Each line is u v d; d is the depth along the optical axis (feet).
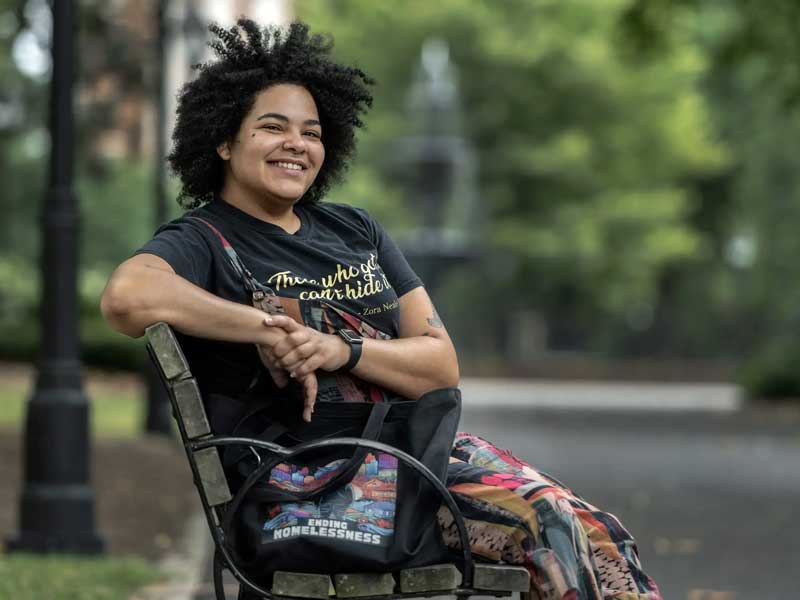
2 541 38.70
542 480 18.01
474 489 17.65
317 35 19.25
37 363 37.76
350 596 16.81
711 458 72.74
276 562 16.89
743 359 197.57
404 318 19.22
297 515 17.12
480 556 17.54
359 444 16.83
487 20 189.57
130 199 147.74
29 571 32.40
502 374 176.65
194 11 70.18
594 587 17.04
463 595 16.92
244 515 17.15
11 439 57.21
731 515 49.11
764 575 36.70
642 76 188.65
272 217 18.70
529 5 192.03
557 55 187.93
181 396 17.03
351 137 19.69
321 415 18.11
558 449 77.05
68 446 37.14
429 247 146.00
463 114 188.34
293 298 18.21
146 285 17.34
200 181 19.03
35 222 146.41
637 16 78.54
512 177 190.19
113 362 112.98
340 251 18.71
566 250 188.44
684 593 33.78
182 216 18.52
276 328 17.60
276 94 18.57
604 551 17.58
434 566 16.94
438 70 157.79
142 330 17.35
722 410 122.72
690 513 49.49
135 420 83.20
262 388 18.16
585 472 64.03
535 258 193.06
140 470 52.85
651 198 191.52
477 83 189.47
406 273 19.48
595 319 210.79
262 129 18.51
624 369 181.68
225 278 18.04
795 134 155.22
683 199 198.80
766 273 158.51
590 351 216.13
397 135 185.57
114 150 152.66
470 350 205.67
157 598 31.12
